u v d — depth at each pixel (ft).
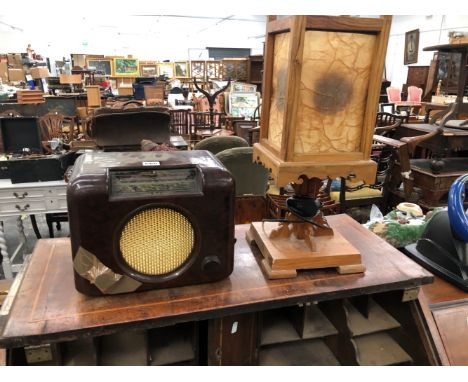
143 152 3.09
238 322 2.92
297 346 3.52
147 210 2.51
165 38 46.21
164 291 2.70
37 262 3.05
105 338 3.06
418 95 21.67
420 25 25.45
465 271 3.74
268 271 2.91
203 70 23.97
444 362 3.03
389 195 9.38
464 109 8.48
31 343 2.28
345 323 3.16
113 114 6.82
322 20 2.49
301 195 3.12
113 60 25.20
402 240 4.86
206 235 2.68
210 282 2.81
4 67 18.34
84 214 2.37
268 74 3.12
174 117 13.46
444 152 8.48
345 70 2.71
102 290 2.56
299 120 2.75
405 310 3.26
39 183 6.81
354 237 3.67
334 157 2.84
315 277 2.95
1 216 6.85
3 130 7.35
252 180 7.14
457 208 3.67
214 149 7.96
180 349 3.06
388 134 9.91
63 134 10.39
